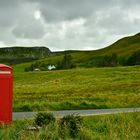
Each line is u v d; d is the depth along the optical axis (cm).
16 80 12794
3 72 2414
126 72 12456
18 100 5028
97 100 5134
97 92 7450
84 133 2073
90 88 8506
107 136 2042
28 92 7812
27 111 3803
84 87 8838
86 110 3988
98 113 3409
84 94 6838
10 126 2117
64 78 12119
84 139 2041
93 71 13450
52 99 5403
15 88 9081
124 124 2339
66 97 5912
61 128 2058
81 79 11475
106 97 5572
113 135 2017
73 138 2019
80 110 3984
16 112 3669
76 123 2159
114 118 2634
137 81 9812
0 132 1845
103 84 9425
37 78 12875
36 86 9738
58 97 5938
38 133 1883
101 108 4344
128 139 1959
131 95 5934
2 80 2406
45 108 3875
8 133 1852
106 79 10731
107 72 12875
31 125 2167
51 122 2167
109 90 7900
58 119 2312
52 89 8544
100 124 2447
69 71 13838
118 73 12275
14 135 1845
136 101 5100
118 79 10650
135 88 8162
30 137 1820
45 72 14188
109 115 2894
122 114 2772
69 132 2038
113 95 6144
